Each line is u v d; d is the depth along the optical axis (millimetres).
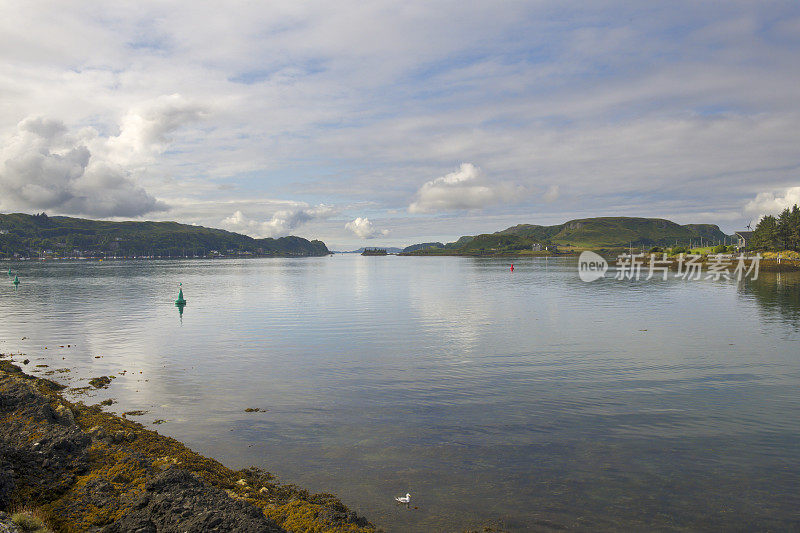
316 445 21672
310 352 41906
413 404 27406
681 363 37469
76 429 20297
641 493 17312
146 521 13930
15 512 14266
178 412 26172
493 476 18672
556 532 15000
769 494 17203
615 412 25953
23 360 38938
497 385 31328
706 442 21859
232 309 74562
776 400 28047
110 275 185000
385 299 89938
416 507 16484
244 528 13227
